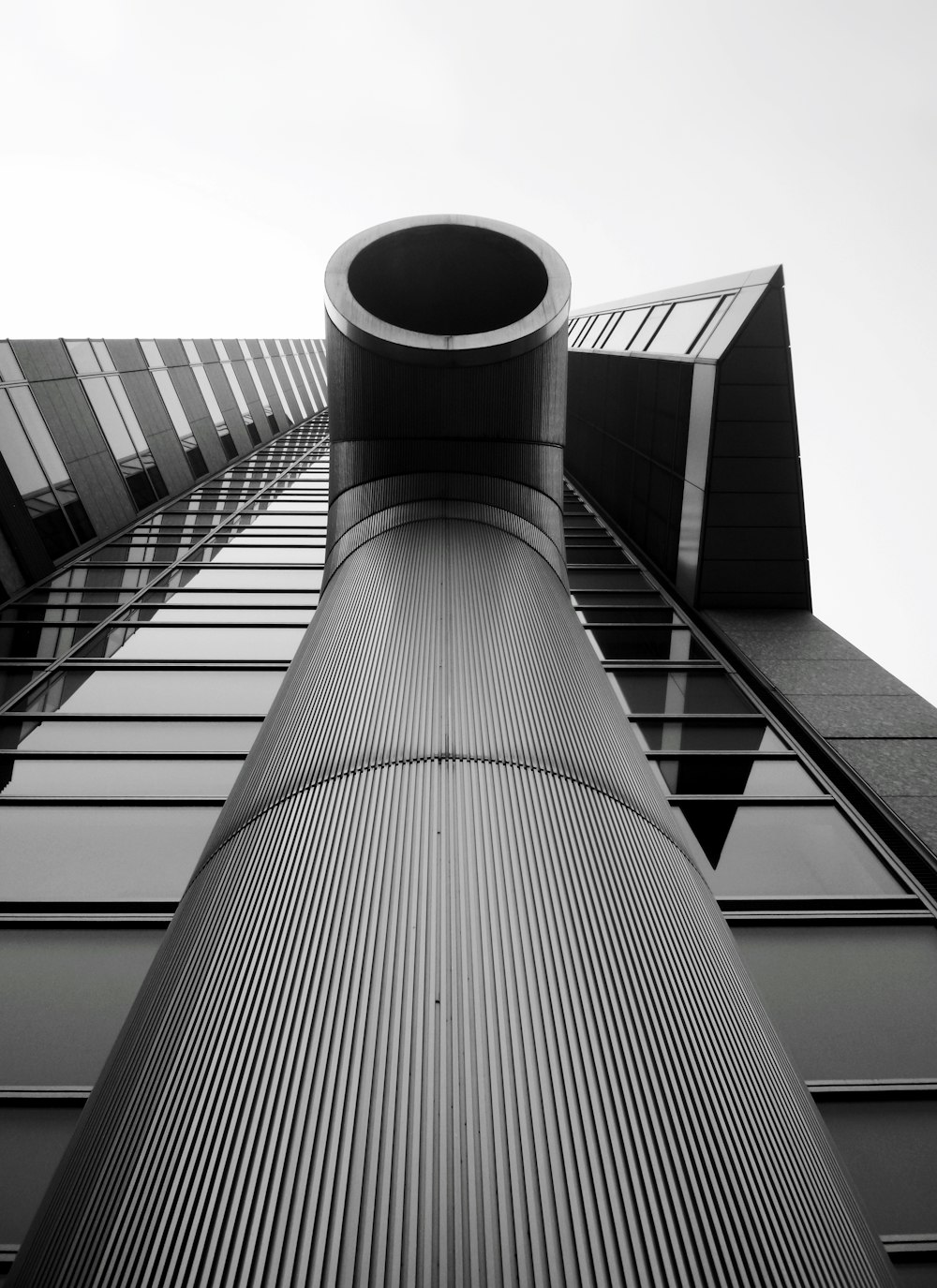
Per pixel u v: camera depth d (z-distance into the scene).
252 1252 1.76
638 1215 1.85
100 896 5.02
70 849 5.45
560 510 6.22
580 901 2.63
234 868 2.93
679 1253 1.80
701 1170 1.99
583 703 3.83
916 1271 3.27
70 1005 4.29
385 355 5.74
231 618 10.01
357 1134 1.94
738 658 8.42
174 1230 1.85
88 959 4.57
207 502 16.62
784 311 8.59
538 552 5.49
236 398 23.48
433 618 4.27
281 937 2.51
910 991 4.48
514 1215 1.79
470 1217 1.78
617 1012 2.30
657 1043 2.26
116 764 6.55
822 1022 4.30
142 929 4.79
